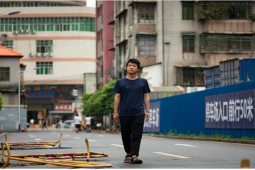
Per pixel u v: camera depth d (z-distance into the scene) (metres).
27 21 100.38
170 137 29.84
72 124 89.50
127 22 58.19
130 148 9.93
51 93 100.44
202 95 26.23
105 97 59.03
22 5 106.88
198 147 16.14
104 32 72.12
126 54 58.56
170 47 50.97
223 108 23.47
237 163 9.63
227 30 50.53
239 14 50.62
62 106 100.19
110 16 72.00
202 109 26.23
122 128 9.75
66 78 100.25
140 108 9.56
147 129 37.38
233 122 22.34
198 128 26.86
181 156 11.71
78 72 100.50
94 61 101.56
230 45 50.53
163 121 33.22
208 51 50.38
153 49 52.91
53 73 100.19
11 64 64.56
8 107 62.34
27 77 99.94
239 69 31.44
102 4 75.00
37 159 10.37
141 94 9.65
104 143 19.50
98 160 10.66
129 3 56.03
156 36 52.59
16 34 99.94
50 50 100.50
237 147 16.36
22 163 9.94
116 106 9.70
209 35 50.59
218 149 14.88
